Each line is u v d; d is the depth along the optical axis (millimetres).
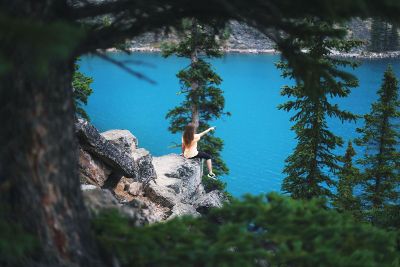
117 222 4902
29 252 4199
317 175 20953
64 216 4426
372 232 4996
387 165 23562
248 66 181750
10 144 4082
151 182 17500
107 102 123312
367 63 173750
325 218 5102
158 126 101625
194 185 22047
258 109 123062
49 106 4207
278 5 4199
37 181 4223
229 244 4523
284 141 93875
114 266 4664
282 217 4992
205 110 30531
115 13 4750
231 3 4270
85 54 4812
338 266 4430
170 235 4824
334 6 3820
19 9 3895
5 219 4113
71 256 4434
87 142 14422
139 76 3871
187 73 28172
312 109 19922
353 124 102000
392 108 23484
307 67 4809
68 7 4605
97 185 14758
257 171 75438
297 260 4523
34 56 2623
